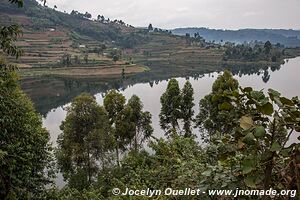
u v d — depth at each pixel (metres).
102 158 28.23
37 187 12.53
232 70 140.00
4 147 10.48
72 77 128.00
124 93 88.31
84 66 143.38
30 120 13.45
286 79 86.19
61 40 189.50
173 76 131.38
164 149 5.62
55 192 13.39
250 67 151.12
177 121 40.84
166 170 5.19
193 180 3.89
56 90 101.38
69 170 27.28
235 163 3.38
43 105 78.25
